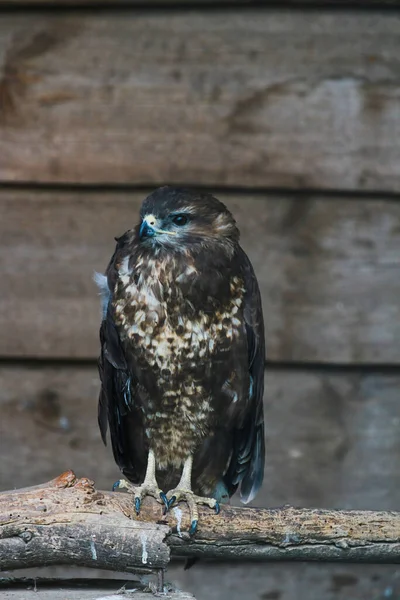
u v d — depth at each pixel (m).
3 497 5.63
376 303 8.52
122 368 7.38
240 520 6.11
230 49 8.59
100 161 8.55
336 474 8.52
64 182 8.54
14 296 8.52
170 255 7.22
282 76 8.58
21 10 8.59
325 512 6.12
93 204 8.55
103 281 7.47
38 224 8.54
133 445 7.70
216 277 7.25
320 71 8.59
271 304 8.50
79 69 8.59
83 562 5.62
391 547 6.06
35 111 8.56
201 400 7.41
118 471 8.53
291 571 8.55
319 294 8.52
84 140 8.56
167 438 7.55
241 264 7.48
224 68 8.58
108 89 8.58
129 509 6.05
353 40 8.60
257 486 7.62
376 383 8.56
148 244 7.27
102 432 7.45
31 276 8.52
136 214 8.54
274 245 8.52
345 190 8.54
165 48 8.59
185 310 7.23
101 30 8.59
